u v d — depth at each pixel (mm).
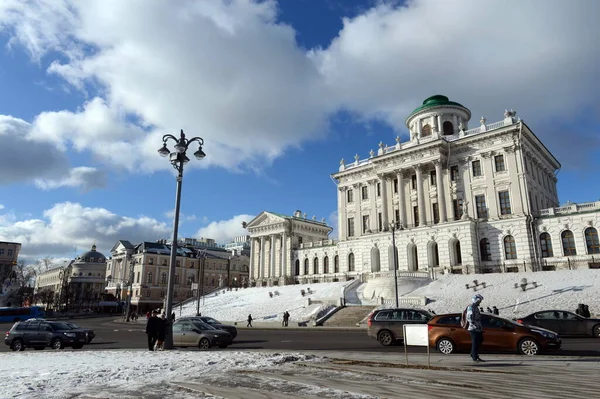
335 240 82812
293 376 10820
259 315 52500
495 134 57938
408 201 65688
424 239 59312
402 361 13703
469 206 59312
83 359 14992
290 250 91062
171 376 10844
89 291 116625
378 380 10172
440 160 61531
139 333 38938
